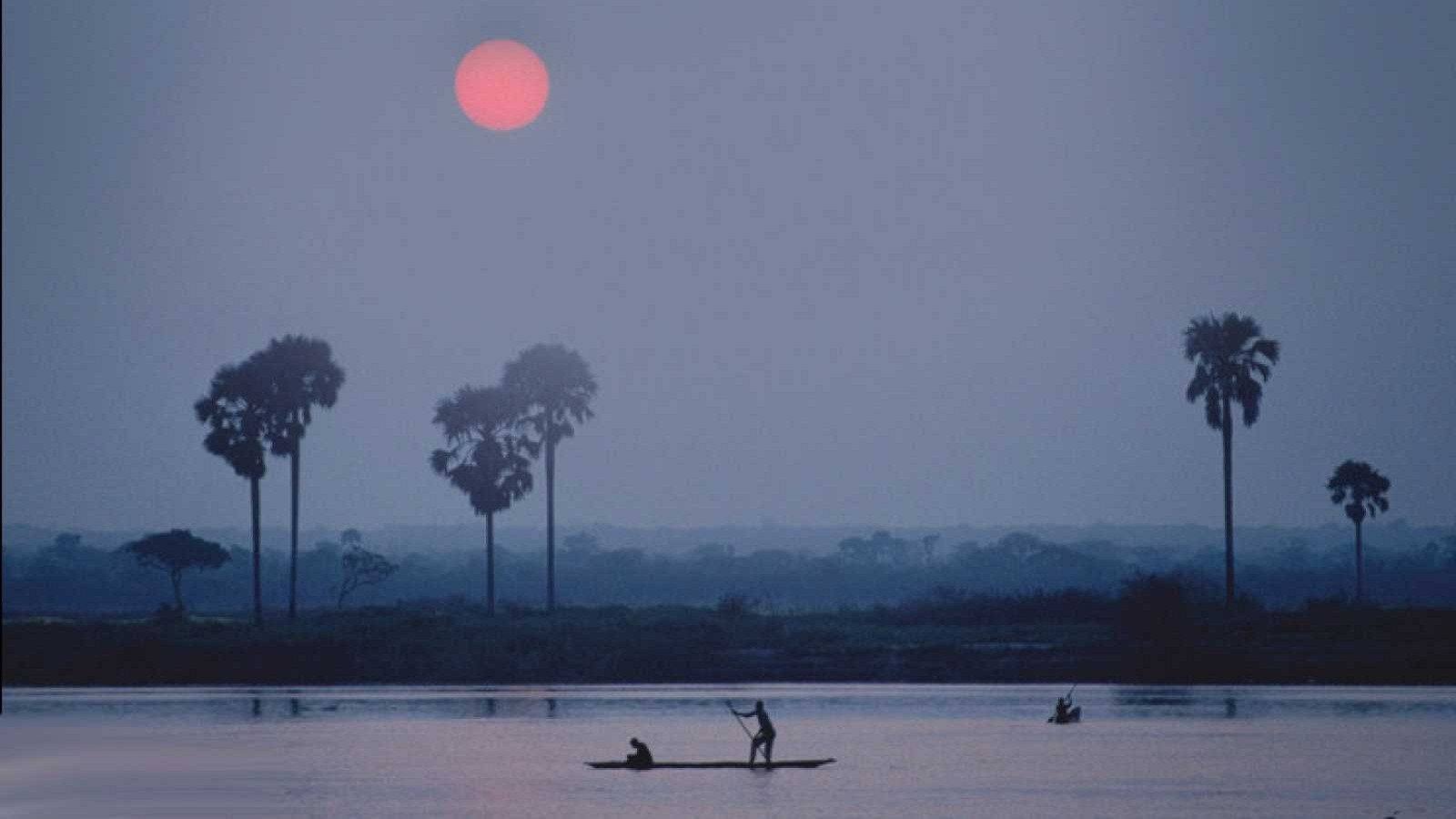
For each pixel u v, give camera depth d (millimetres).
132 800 135000
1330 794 132000
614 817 123000
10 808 131625
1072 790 135375
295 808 129750
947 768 150000
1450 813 123250
